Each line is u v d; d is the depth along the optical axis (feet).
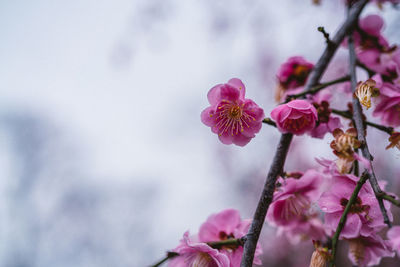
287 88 1.33
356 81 1.23
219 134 1.16
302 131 1.16
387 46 1.32
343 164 1.08
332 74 2.06
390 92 1.20
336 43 1.30
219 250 1.14
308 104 1.14
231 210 1.22
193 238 1.21
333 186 1.13
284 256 2.41
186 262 1.15
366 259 1.13
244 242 1.10
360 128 1.12
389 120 1.23
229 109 1.16
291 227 1.20
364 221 1.11
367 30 1.32
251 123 1.16
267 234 2.50
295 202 1.19
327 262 1.09
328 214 1.13
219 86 1.16
